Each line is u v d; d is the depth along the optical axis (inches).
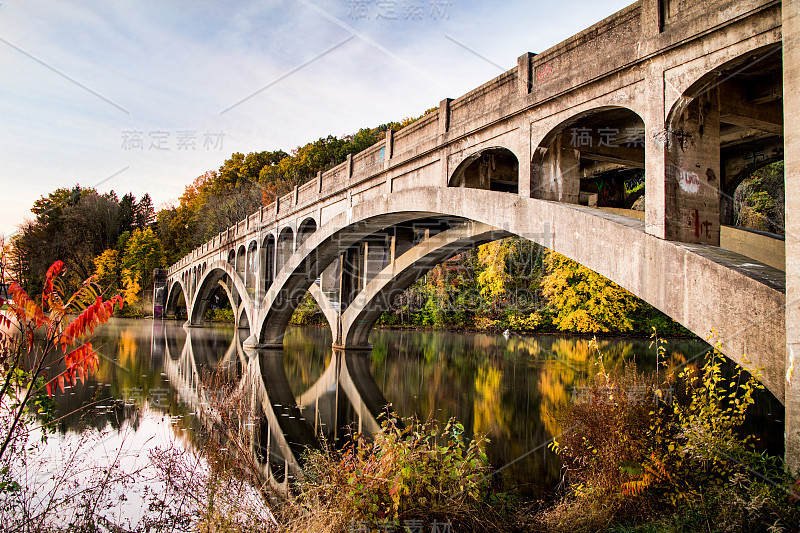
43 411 170.6
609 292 1157.7
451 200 396.2
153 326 1494.8
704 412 188.7
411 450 174.6
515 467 270.7
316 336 1305.4
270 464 271.0
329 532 152.8
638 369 609.0
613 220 265.7
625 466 186.1
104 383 499.2
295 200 805.9
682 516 167.2
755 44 208.5
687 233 243.0
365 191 568.4
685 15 238.5
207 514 176.6
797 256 169.2
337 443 323.9
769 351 186.1
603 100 277.7
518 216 327.6
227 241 1194.0
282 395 499.5
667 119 244.4
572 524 176.9
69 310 156.8
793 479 153.6
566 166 327.9
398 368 710.5
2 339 150.9
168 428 327.0
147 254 2010.3
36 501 197.8
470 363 773.3
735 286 199.8
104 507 195.3
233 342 1055.6
